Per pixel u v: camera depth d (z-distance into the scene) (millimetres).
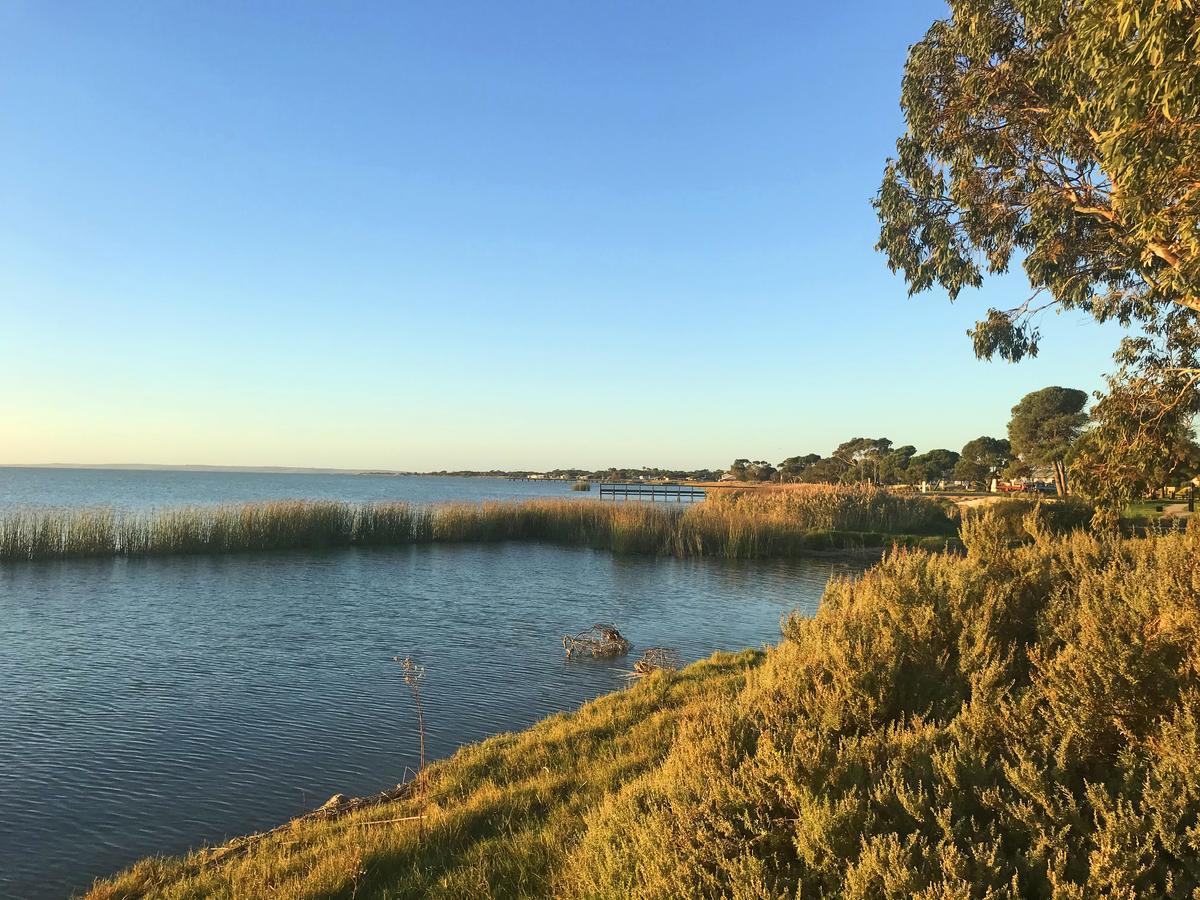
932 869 2742
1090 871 2578
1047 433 72250
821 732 3947
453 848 5324
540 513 39094
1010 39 9109
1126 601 4289
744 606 20609
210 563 26953
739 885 2967
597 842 4051
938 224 10727
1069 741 3322
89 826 7305
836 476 117875
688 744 4492
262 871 5227
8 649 14508
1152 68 5039
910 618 5168
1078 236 10242
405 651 14812
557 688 12234
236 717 10648
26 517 28000
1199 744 2963
